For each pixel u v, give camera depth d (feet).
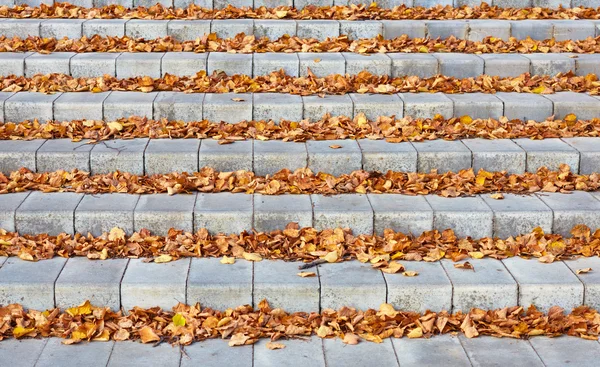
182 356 11.46
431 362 11.40
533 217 13.07
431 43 16.37
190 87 15.42
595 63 15.79
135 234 12.89
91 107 14.71
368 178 13.79
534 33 16.61
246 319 11.88
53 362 11.32
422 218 13.04
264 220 13.01
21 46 16.08
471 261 12.67
